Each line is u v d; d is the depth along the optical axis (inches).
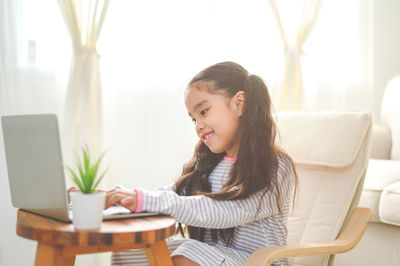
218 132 46.2
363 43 104.5
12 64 79.9
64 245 31.4
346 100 104.0
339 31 102.8
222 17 94.8
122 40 88.0
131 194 38.4
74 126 81.1
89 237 30.7
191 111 47.2
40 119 33.9
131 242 31.5
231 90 46.4
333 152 56.9
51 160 33.6
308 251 43.6
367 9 104.3
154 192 40.0
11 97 79.7
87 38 82.4
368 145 56.1
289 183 47.5
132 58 88.7
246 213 42.1
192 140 93.5
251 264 38.2
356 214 55.1
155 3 89.6
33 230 31.7
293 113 63.3
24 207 38.0
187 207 39.7
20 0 80.7
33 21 81.6
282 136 61.4
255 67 97.0
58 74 83.7
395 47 109.1
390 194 70.7
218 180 49.2
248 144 44.7
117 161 88.0
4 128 38.2
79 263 80.0
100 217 31.9
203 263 40.3
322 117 60.0
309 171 59.1
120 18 87.8
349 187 55.7
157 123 90.4
